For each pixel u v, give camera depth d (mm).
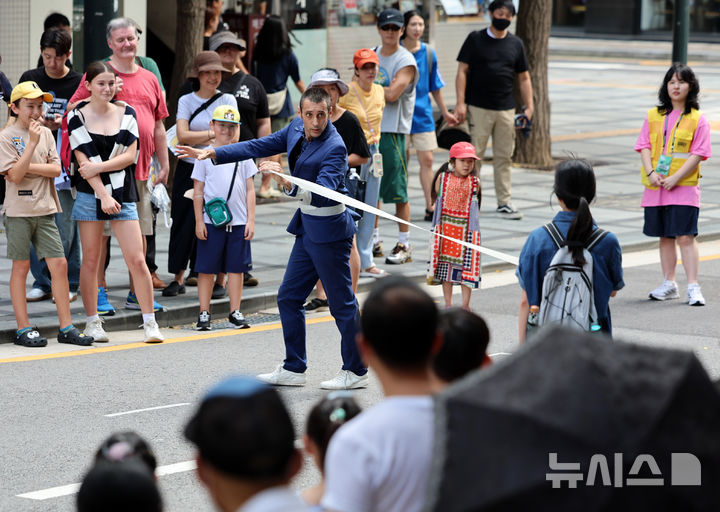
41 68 26031
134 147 23000
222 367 21797
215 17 39469
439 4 53562
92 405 19078
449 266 25547
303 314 20625
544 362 6332
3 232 33625
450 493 6211
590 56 116000
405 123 30781
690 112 26953
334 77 24500
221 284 27094
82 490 7078
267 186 40281
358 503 7266
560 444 6062
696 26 126000
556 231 15172
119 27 24656
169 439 17328
